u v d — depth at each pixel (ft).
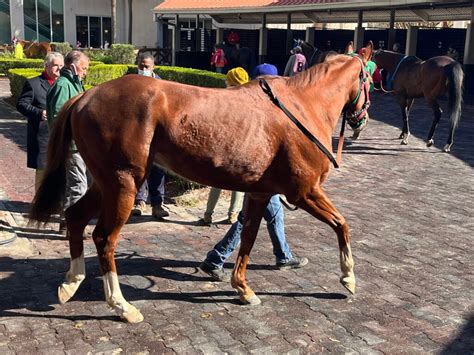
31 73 49.83
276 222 16.28
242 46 94.17
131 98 12.39
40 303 14.21
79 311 13.85
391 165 31.86
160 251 18.08
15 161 30.35
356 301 14.84
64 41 124.36
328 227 20.84
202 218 21.53
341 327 13.46
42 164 19.53
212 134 12.64
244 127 12.84
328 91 14.51
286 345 12.58
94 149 12.55
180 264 17.06
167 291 15.17
